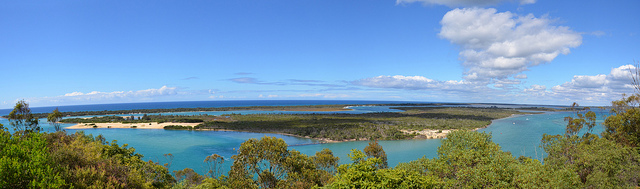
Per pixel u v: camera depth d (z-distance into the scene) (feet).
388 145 246.88
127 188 47.50
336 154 210.18
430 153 214.07
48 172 38.63
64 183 39.06
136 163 80.48
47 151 45.09
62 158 46.09
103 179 45.01
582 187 72.59
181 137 284.20
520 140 268.41
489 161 66.23
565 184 61.41
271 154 103.50
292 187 91.97
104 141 107.34
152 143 249.96
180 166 174.19
